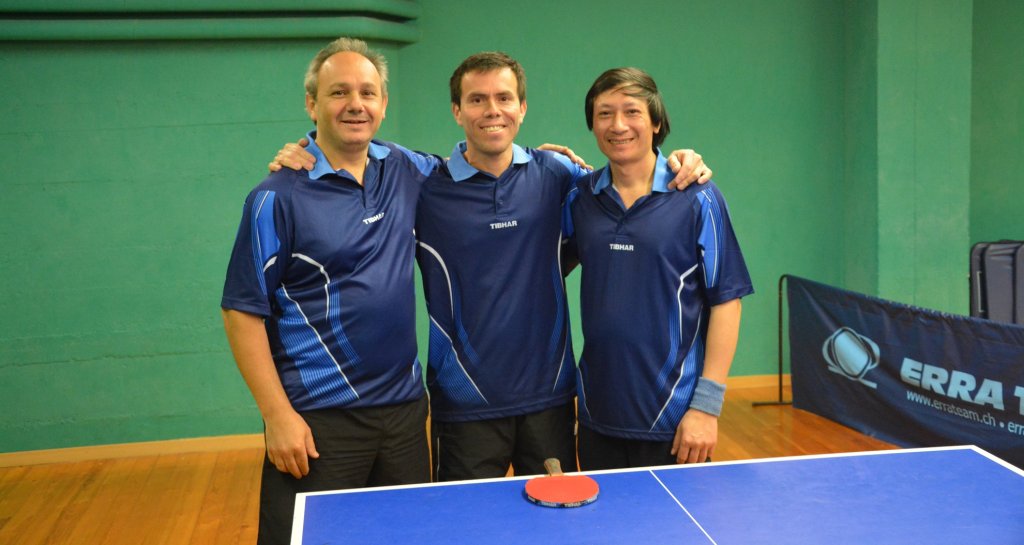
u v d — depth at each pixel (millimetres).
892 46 5281
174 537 3680
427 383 2816
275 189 2361
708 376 2564
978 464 2156
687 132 5543
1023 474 2082
